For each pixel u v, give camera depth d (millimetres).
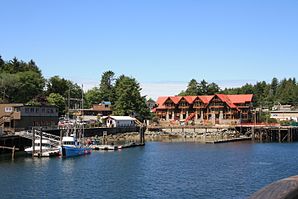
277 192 3930
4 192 44938
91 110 151500
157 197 42594
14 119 94312
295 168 63281
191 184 49594
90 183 50344
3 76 134500
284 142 122250
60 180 52031
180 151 91250
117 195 43656
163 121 162500
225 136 133875
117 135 124500
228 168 63375
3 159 70688
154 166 65562
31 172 57688
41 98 136500
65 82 161125
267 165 66938
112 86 186000
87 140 97625
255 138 135125
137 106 153750
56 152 75812
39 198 42438
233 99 161875
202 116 161125
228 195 43406
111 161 71438
